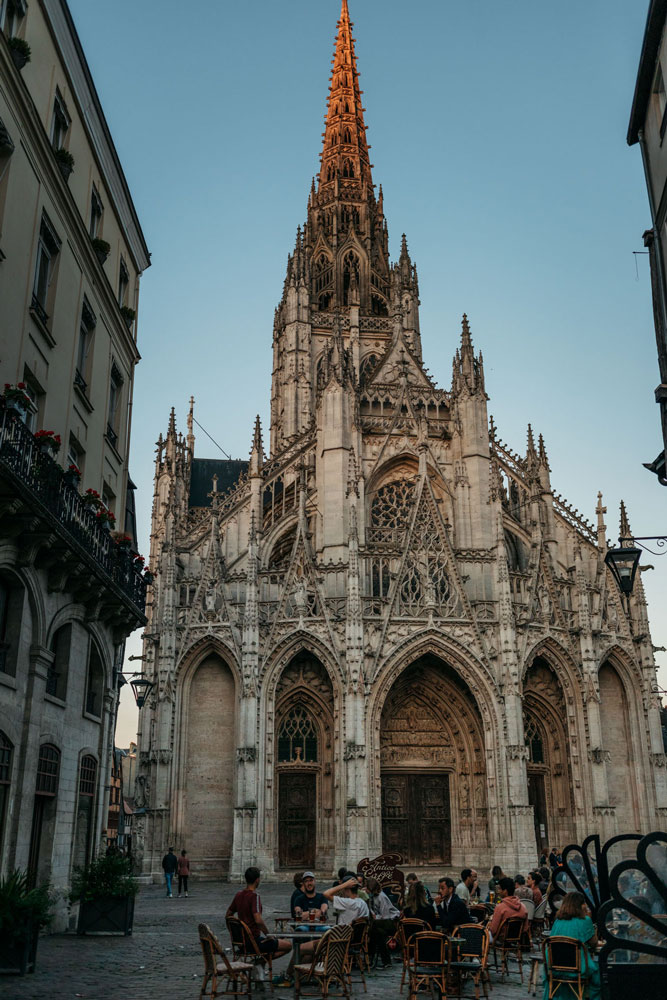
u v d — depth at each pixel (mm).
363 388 67625
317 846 55156
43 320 28125
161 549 60844
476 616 56906
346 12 117438
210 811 55156
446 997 17922
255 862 51781
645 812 58969
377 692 54562
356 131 108500
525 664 56656
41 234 28812
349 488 58406
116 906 27266
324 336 95500
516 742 53875
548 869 28391
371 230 103250
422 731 58969
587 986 15445
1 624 24703
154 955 23062
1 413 22469
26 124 26453
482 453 64500
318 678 57562
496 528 59125
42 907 19734
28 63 27266
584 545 66938
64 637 29391
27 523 23281
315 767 56719
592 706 57438
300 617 55750
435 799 58031
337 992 19141
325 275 99688
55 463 25531
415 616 56344
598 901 17781
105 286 35000
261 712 54438
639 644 62156
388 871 30000
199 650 56875
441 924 20562
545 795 58781
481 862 55688
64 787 28781
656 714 60875
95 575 28844
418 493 59781
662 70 28375
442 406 68625
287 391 92312
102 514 29953
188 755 55938
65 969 20250
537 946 22391
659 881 13820
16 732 24734
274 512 65000
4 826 23984
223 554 63312
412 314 97188
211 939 16875
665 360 29047
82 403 32781
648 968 13812
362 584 58469
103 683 33688
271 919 29031
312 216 103750
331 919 25344
